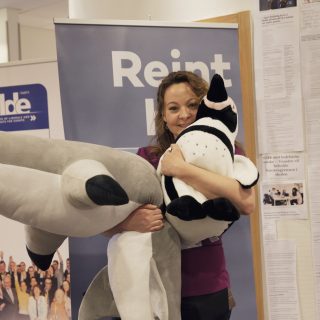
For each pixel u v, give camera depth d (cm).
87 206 122
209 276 160
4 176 117
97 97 206
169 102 167
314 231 236
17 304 251
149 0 255
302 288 238
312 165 235
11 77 242
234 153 150
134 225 137
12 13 489
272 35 235
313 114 233
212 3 244
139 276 133
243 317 219
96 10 265
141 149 178
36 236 143
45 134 240
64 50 204
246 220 219
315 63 231
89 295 150
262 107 238
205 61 215
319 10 229
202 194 136
